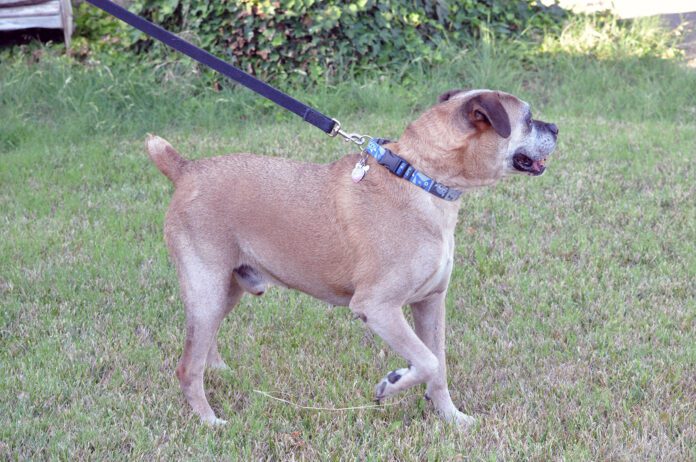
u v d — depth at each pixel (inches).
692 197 150.6
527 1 244.2
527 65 228.2
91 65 210.4
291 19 207.2
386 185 100.8
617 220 144.3
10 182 160.7
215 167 105.2
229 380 112.2
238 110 201.5
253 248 104.4
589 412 105.0
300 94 204.2
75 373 112.0
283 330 121.2
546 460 99.0
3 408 105.8
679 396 107.5
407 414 106.9
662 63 228.7
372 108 203.6
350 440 102.0
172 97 201.8
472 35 235.1
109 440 101.8
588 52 233.0
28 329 119.7
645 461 98.2
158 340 119.0
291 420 106.1
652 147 174.4
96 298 126.3
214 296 104.2
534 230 142.1
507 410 106.3
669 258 134.3
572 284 128.3
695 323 120.0
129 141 186.1
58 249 138.1
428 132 100.7
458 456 99.0
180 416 105.9
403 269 100.0
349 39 214.7
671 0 291.9
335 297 105.0
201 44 208.1
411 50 218.2
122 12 104.3
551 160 166.7
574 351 115.5
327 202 102.3
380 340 119.0
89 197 154.5
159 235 142.6
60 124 190.5
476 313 123.5
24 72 203.9
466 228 143.6
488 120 99.6
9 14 209.8
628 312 122.3
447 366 114.5
